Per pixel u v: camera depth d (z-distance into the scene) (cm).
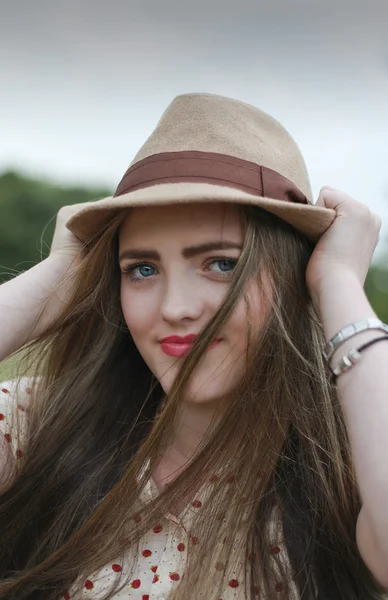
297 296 117
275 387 115
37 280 131
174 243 111
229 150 112
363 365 102
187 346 113
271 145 119
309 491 120
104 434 134
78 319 133
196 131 114
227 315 109
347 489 121
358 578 117
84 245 133
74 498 126
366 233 116
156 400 138
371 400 99
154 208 111
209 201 104
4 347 125
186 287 111
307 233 116
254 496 117
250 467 117
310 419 120
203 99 117
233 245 111
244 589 116
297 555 117
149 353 118
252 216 111
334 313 108
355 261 114
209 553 114
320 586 116
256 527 117
